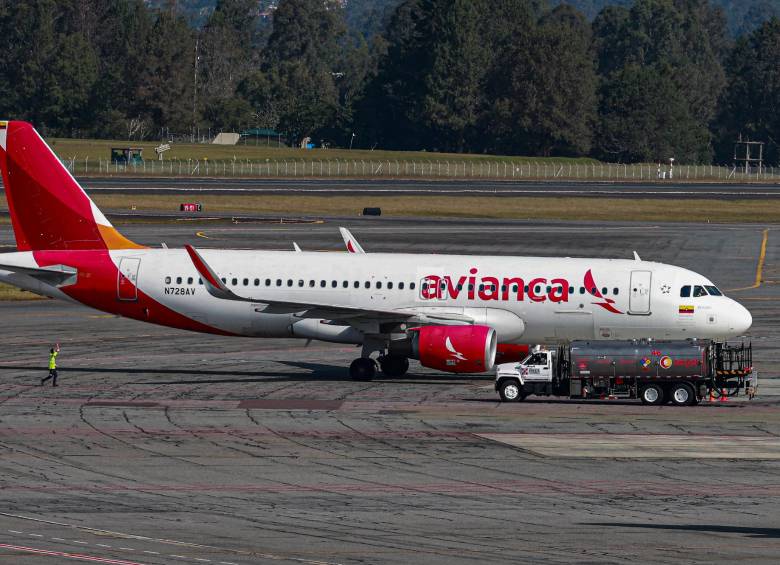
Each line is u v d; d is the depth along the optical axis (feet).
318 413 584.81
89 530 377.91
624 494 432.66
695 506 415.64
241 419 568.00
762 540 371.76
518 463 481.87
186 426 549.95
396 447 509.76
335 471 465.88
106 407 593.83
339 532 379.35
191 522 389.60
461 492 434.30
